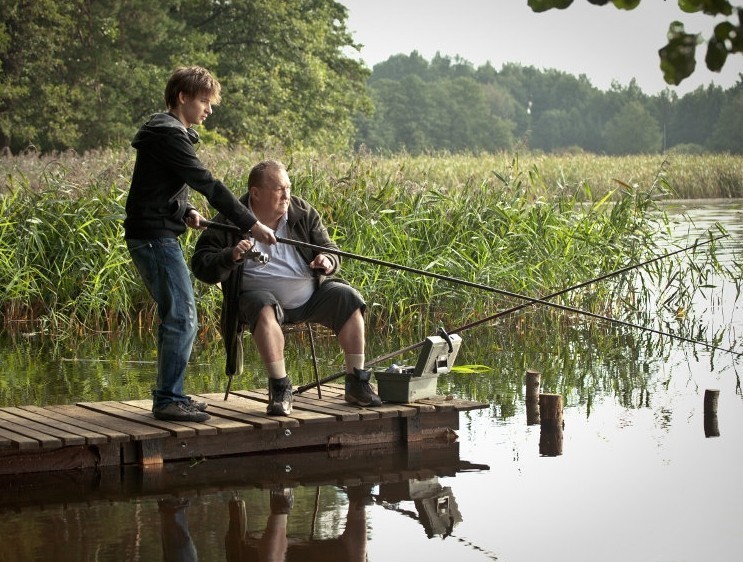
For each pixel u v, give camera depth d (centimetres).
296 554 421
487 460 582
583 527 456
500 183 2241
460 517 474
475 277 1115
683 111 16675
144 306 1130
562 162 3148
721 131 13638
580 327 1119
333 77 4900
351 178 1229
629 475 545
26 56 3522
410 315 1090
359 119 12938
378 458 591
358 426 622
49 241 1145
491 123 15000
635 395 764
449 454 597
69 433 563
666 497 503
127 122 3809
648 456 585
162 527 458
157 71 3906
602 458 581
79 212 1154
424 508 489
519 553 423
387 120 14062
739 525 456
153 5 3912
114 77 3794
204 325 1074
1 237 1129
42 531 452
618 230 1228
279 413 606
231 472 559
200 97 581
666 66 184
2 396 747
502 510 486
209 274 595
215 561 411
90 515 477
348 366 632
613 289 1189
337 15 5009
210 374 846
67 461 564
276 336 606
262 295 610
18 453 555
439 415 639
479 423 679
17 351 961
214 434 576
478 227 1195
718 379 828
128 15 3869
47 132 3584
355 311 629
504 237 1183
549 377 841
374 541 439
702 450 597
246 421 591
